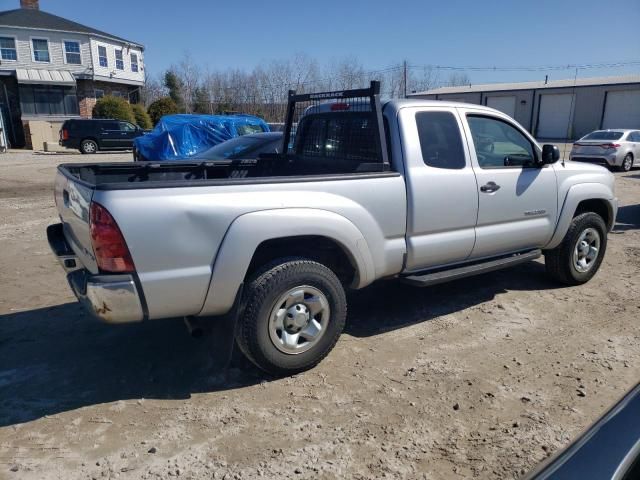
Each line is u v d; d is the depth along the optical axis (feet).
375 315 16.43
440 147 14.74
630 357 13.67
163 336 14.89
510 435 10.43
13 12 110.32
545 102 129.29
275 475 9.32
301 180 12.17
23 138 105.29
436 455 9.87
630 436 4.82
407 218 13.93
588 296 18.10
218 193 11.19
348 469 9.48
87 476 9.29
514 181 16.21
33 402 11.63
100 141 85.46
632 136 58.23
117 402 11.62
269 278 11.78
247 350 11.93
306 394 11.91
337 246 13.19
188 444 10.17
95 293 10.32
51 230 14.57
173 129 42.96
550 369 13.03
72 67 110.22
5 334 15.08
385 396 11.83
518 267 21.45
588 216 18.57
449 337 14.85
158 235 10.58
